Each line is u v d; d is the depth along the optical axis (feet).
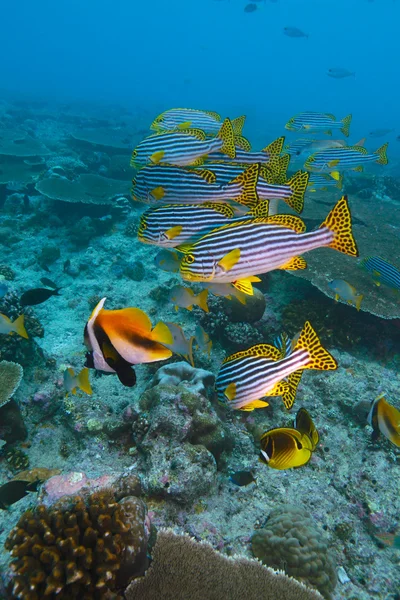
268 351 2.82
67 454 3.95
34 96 32.30
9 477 3.71
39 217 8.40
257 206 3.41
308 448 2.39
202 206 3.42
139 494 2.94
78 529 2.31
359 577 3.26
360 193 10.68
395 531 3.55
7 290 4.80
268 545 3.04
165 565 2.43
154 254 7.27
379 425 2.79
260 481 3.69
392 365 5.34
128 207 8.52
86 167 11.23
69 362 4.99
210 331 5.21
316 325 5.45
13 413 3.96
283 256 2.85
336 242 2.80
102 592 2.19
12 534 2.36
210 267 2.84
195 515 3.20
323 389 4.74
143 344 1.41
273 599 2.43
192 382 4.06
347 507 3.68
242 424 4.28
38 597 2.12
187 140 3.95
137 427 3.58
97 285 6.63
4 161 10.65
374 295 5.46
